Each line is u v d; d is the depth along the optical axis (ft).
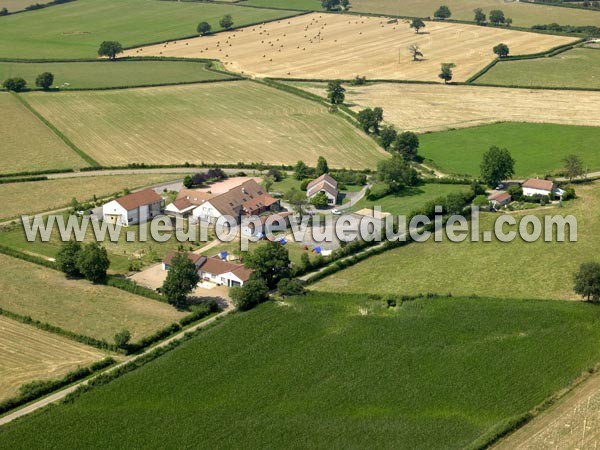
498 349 485.56
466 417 422.82
